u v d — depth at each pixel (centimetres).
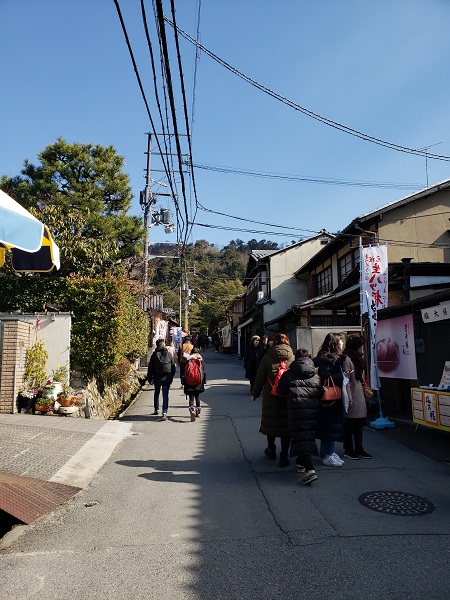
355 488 508
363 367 645
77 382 1063
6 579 324
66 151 1706
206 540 381
